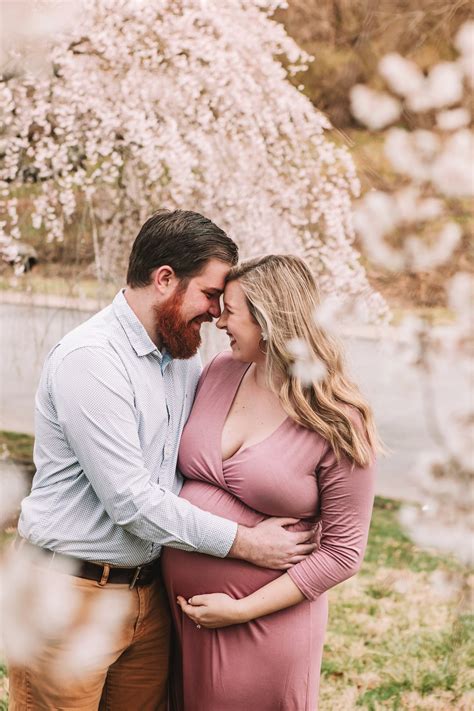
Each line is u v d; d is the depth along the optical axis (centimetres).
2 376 758
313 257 521
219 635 236
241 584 232
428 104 240
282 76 506
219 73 478
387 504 583
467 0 427
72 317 564
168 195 506
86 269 549
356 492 230
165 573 241
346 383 234
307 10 727
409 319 251
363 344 666
